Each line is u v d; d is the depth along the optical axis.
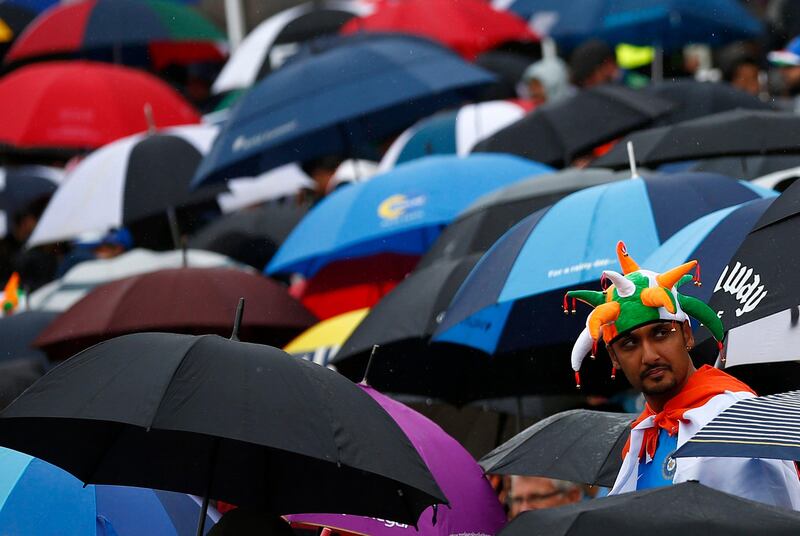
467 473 19.50
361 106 31.77
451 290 23.81
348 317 28.16
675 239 20.03
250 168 36.25
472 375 25.02
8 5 58.72
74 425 17.22
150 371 15.52
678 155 27.27
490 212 24.81
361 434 15.54
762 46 42.91
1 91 44.47
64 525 17.75
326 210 30.02
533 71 40.62
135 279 29.91
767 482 14.85
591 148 32.66
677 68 45.56
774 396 14.15
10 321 33.34
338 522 18.69
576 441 18.67
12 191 46.16
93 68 45.19
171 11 52.84
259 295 29.66
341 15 49.78
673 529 12.01
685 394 15.30
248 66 49.19
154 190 38.19
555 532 12.35
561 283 20.52
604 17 40.69
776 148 26.83
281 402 15.43
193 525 19.19
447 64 32.62
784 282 16.09
